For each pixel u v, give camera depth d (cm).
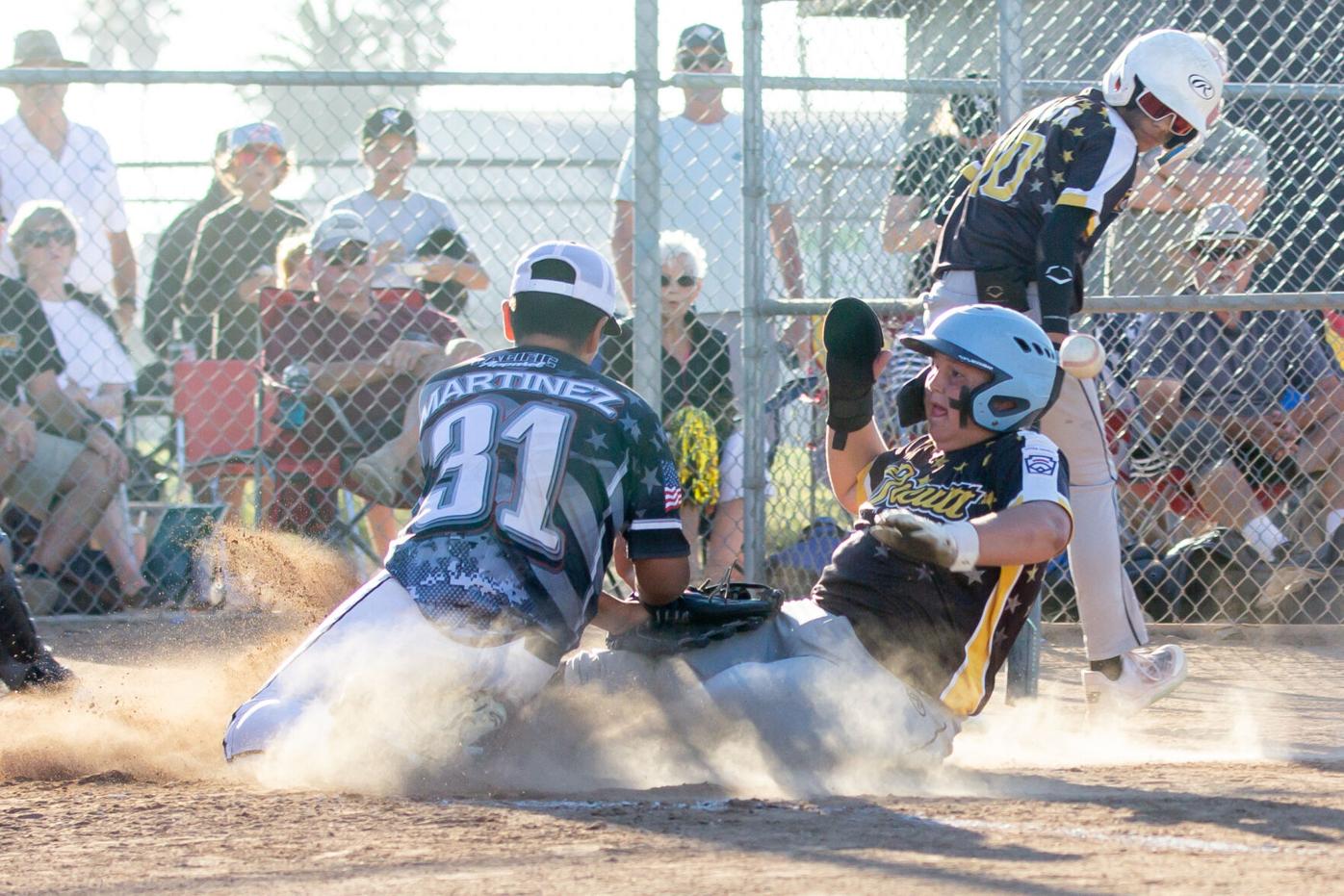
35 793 1118
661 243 2289
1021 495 1177
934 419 1238
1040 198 1489
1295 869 827
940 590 1191
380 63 3512
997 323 1217
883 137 2219
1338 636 2223
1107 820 984
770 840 916
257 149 2603
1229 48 2520
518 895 779
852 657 1208
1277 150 2466
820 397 2222
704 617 1264
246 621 2141
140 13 2912
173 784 1154
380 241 2528
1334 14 2539
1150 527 2369
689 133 2481
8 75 2052
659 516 1219
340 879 827
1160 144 1522
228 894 797
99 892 809
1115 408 2231
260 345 2333
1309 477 2380
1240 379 2303
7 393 2278
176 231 2673
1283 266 2492
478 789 1125
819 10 2103
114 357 2495
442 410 1223
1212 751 1382
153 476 2612
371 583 1186
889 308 1847
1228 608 2298
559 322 1248
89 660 1883
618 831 950
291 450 2286
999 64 1797
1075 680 1873
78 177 2620
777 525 2261
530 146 3562
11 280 2278
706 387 2317
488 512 1158
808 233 2311
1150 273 2255
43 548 2280
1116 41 2295
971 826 964
